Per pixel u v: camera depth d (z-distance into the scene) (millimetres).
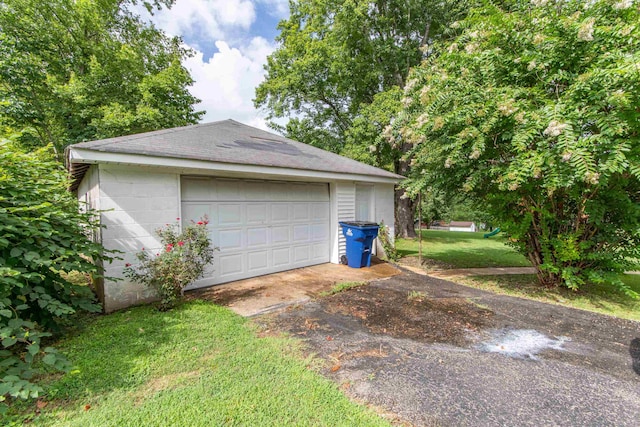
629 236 4648
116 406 2021
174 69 13266
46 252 2865
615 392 2303
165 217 4445
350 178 6902
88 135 11367
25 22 10406
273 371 2490
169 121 12938
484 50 4879
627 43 3898
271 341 3062
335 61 13922
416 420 1952
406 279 5922
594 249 4957
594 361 2797
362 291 5000
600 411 2074
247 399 2107
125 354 2701
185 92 14359
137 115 11352
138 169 4191
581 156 3467
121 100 12312
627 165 3451
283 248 6414
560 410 2078
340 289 5000
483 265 7871
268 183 6078
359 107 14875
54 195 3652
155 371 2445
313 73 14438
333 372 2518
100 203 3898
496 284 5719
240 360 2650
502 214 5488
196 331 3207
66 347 2828
